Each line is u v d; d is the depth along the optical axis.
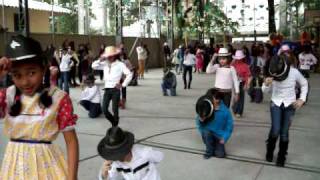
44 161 2.28
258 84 12.54
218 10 40.62
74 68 14.72
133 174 2.98
